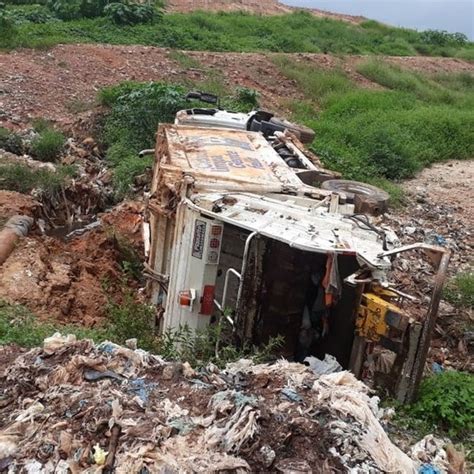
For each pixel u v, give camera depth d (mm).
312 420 4645
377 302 5793
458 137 19141
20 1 26688
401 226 12109
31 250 9289
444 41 37531
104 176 13531
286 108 20062
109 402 4629
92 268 9406
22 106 15711
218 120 9984
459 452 5477
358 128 17953
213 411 4648
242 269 5992
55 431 4441
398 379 6086
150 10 25688
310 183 8227
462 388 6660
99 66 19047
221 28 28297
